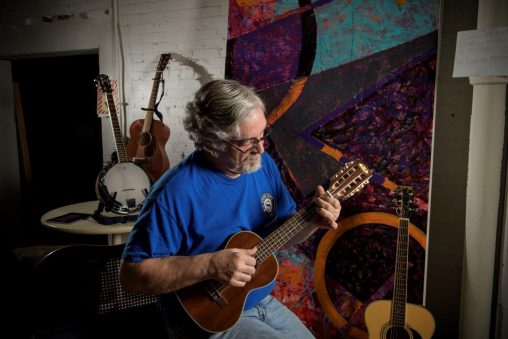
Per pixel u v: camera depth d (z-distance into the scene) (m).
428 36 1.80
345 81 1.97
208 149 1.22
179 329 1.26
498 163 1.64
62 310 1.34
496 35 1.56
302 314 2.12
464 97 1.95
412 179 1.86
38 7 3.18
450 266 2.07
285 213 1.51
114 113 2.47
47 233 3.96
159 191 1.20
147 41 2.73
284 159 2.13
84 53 3.15
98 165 4.52
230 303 1.26
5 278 1.70
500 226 1.79
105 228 2.03
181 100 2.65
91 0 2.92
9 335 1.53
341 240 2.02
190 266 1.13
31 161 4.30
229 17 2.25
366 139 1.94
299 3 2.06
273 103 2.15
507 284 1.71
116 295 1.45
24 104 4.26
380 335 1.70
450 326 2.11
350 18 1.95
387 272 1.92
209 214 1.25
